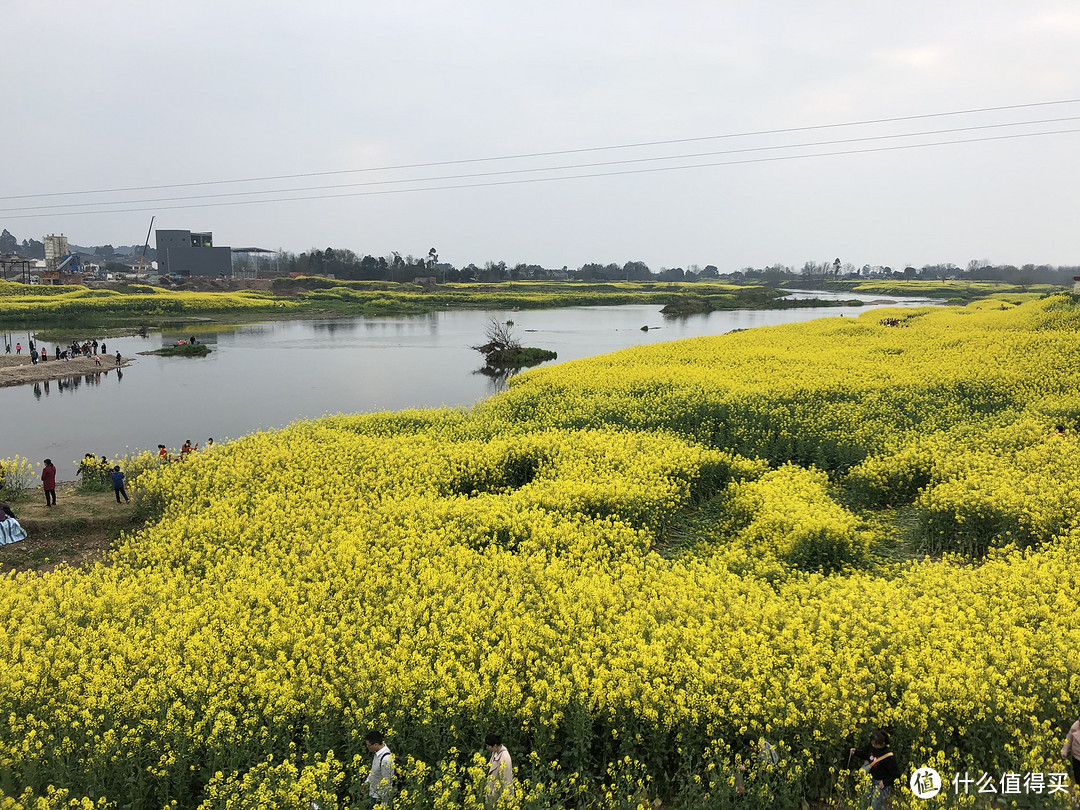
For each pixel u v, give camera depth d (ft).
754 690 29.19
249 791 25.53
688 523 59.62
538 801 25.00
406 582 42.75
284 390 156.76
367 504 59.52
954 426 75.56
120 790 27.30
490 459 69.72
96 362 186.70
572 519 53.72
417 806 24.85
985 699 27.78
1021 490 51.75
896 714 27.45
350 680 31.99
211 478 67.26
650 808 26.55
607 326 314.96
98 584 44.50
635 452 69.51
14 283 381.19
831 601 37.29
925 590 38.63
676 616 36.70
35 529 61.87
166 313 343.67
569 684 30.30
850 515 52.13
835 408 85.92
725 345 152.35
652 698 28.91
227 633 36.09
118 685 32.30
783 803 25.46
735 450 75.66
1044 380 93.61
